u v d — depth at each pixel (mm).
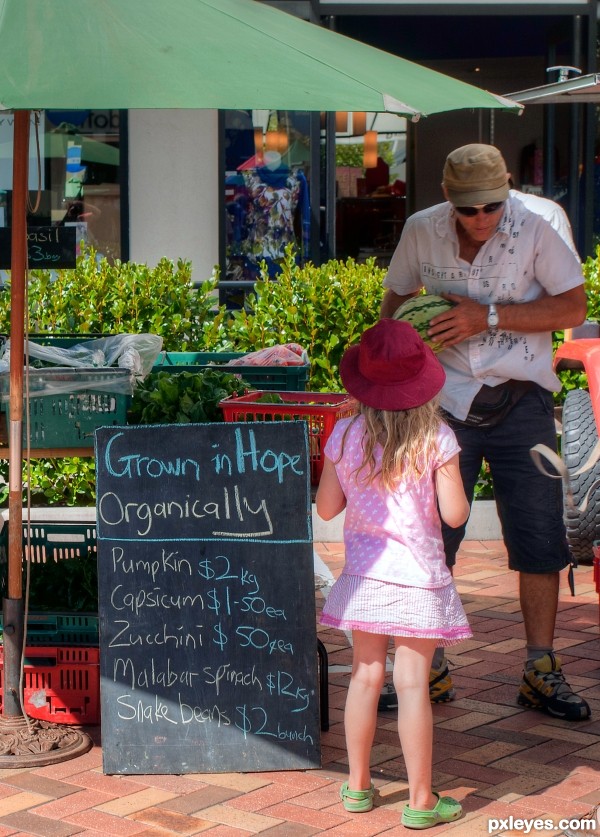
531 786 4195
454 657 5680
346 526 4000
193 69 3416
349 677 5422
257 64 3547
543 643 4938
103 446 4285
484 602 6637
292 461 4285
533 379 4801
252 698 4285
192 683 4281
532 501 4820
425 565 3854
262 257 11055
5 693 4590
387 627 3801
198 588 4293
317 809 3994
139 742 4273
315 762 4297
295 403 5156
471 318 4645
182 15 3771
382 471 3857
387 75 3902
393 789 4172
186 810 3982
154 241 10898
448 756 4473
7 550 5188
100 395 4629
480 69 14461
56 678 4742
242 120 10875
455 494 3885
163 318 8094
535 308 4703
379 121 14398
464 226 4629
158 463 4289
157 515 4293
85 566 5059
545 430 4832
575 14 11523
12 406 4492
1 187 11008
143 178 10828
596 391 4691
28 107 3154
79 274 8156
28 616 4770
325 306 7969
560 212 4746
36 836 3791
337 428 4020
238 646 4289
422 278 4902
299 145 10953
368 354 3846
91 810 3984
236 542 4289
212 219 10945
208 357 6590
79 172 10969
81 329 8016
